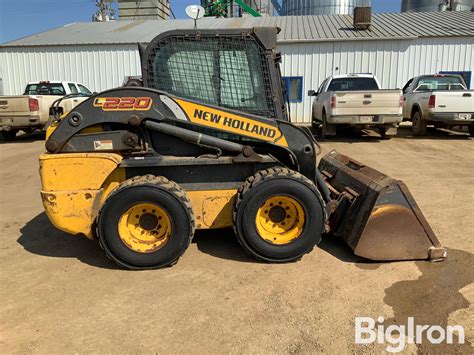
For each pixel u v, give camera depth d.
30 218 5.73
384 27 20.28
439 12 24.52
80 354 2.82
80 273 3.99
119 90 3.93
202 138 4.01
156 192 3.82
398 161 9.33
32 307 3.40
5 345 2.92
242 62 4.20
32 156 10.70
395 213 4.05
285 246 4.04
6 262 4.27
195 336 2.99
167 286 3.71
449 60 18.48
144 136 4.09
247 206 3.96
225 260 4.22
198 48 4.15
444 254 4.09
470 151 10.64
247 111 4.25
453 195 6.45
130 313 3.29
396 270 3.95
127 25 23.78
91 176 3.94
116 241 3.88
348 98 11.82
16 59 20.17
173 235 3.91
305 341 2.93
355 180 4.60
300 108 19.31
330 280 3.78
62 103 13.45
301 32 19.97
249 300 3.46
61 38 20.95
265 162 4.21
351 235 4.21
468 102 12.16
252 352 2.82
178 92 4.17
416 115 13.54
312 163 4.19
